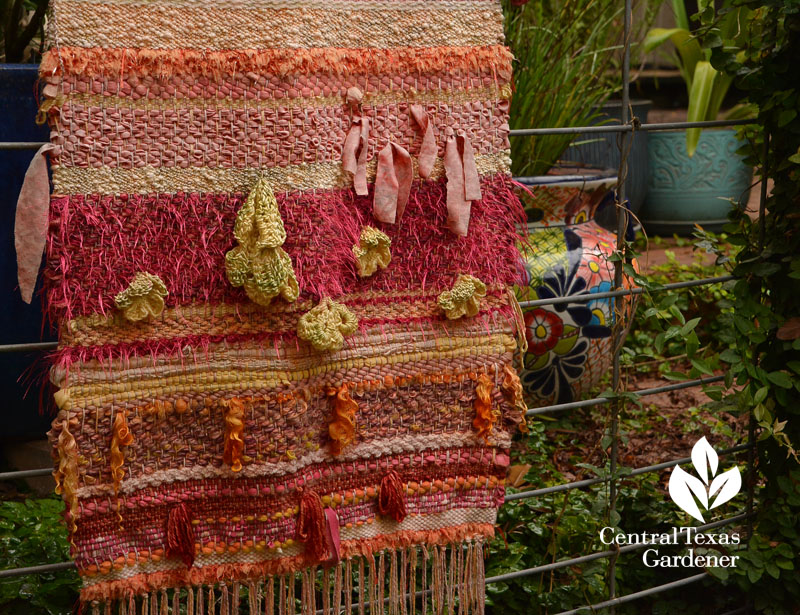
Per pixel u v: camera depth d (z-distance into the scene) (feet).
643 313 6.66
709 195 16.12
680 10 15.24
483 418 5.50
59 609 6.22
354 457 5.31
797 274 6.49
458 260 5.42
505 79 5.37
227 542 5.07
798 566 7.07
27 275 4.55
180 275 4.83
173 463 4.95
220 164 4.83
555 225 9.26
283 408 4.97
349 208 5.18
